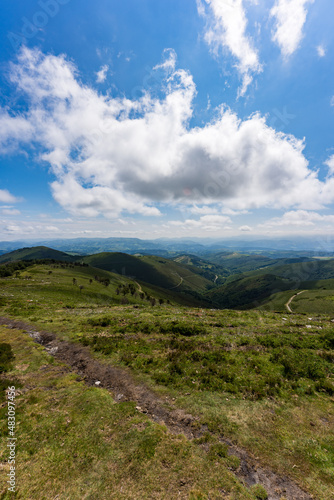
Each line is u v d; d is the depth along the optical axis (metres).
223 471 6.52
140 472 6.43
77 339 18.61
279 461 6.93
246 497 5.81
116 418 8.70
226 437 7.84
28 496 5.87
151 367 13.17
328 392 10.53
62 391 10.75
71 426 8.26
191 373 12.37
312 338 17.03
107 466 6.66
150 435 7.74
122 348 16.11
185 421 8.67
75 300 60.03
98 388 10.95
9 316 27.61
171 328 20.00
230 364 13.39
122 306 35.72
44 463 6.82
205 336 18.61
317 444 7.54
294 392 10.50
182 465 6.66
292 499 5.83
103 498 5.75
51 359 14.77
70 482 6.23
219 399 10.02
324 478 6.37
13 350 16.33
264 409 9.30
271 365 13.05
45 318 25.75
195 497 5.71
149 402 9.94
